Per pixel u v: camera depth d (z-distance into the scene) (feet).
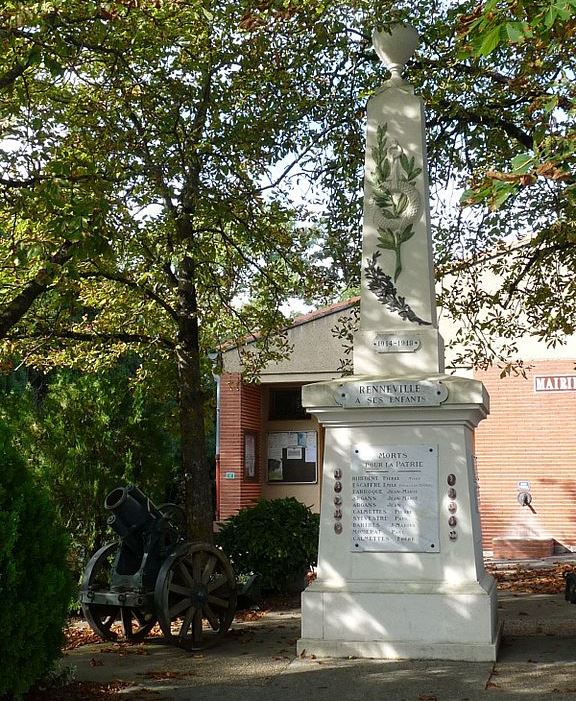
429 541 28.73
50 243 33.63
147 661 28.60
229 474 71.87
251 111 43.14
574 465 64.64
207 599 31.01
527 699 22.70
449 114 44.19
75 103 39.65
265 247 44.70
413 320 31.24
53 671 25.22
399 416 29.55
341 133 47.42
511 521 65.26
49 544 22.88
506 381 66.23
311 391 30.07
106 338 42.45
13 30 30.22
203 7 35.50
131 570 31.68
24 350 43.04
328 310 70.08
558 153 25.07
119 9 33.19
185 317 42.88
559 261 48.93
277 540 43.27
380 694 23.62
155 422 41.11
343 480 29.78
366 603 28.50
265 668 27.17
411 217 32.01
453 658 27.35
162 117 40.47
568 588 30.73
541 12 20.68
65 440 39.11
